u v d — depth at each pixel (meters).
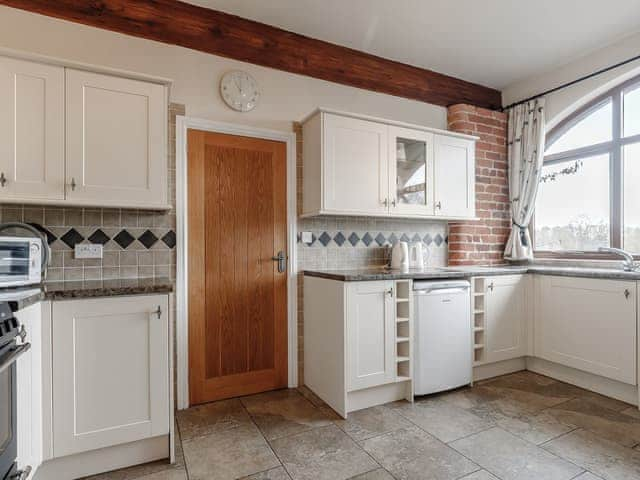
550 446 1.95
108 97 1.95
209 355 2.56
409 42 2.96
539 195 3.72
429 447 1.95
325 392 2.54
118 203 1.96
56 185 1.83
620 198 3.09
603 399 2.55
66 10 2.20
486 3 2.47
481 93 3.73
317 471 1.75
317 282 2.66
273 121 2.78
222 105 2.61
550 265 3.49
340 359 2.35
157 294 1.80
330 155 2.61
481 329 2.90
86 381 1.67
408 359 2.52
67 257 2.15
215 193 2.60
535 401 2.53
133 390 1.75
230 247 2.64
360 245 3.12
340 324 2.35
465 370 2.73
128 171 1.98
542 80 3.50
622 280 2.48
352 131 2.69
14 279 1.69
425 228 3.46
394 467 1.77
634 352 2.41
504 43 2.98
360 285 2.38
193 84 2.52
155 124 2.04
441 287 2.65
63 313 1.62
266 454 1.89
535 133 3.49
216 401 2.57
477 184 3.56
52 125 1.83
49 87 1.83
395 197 2.85
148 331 1.78
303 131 2.86
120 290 1.72
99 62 2.27
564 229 3.51
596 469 1.74
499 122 3.71
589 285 2.67
